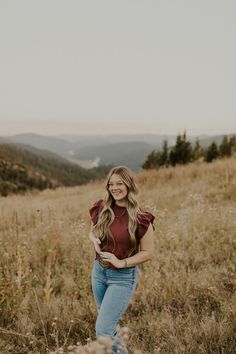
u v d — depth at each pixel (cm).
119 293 323
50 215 779
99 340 221
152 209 767
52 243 654
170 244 642
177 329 410
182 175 1653
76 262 600
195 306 474
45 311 462
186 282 510
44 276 582
